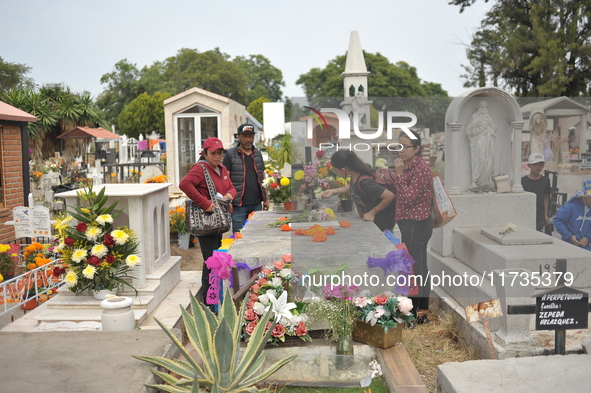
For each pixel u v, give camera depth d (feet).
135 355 10.64
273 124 65.57
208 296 15.16
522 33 87.71
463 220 13.82
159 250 17.98
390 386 10.93
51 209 36.22
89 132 79.15
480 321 13.38
